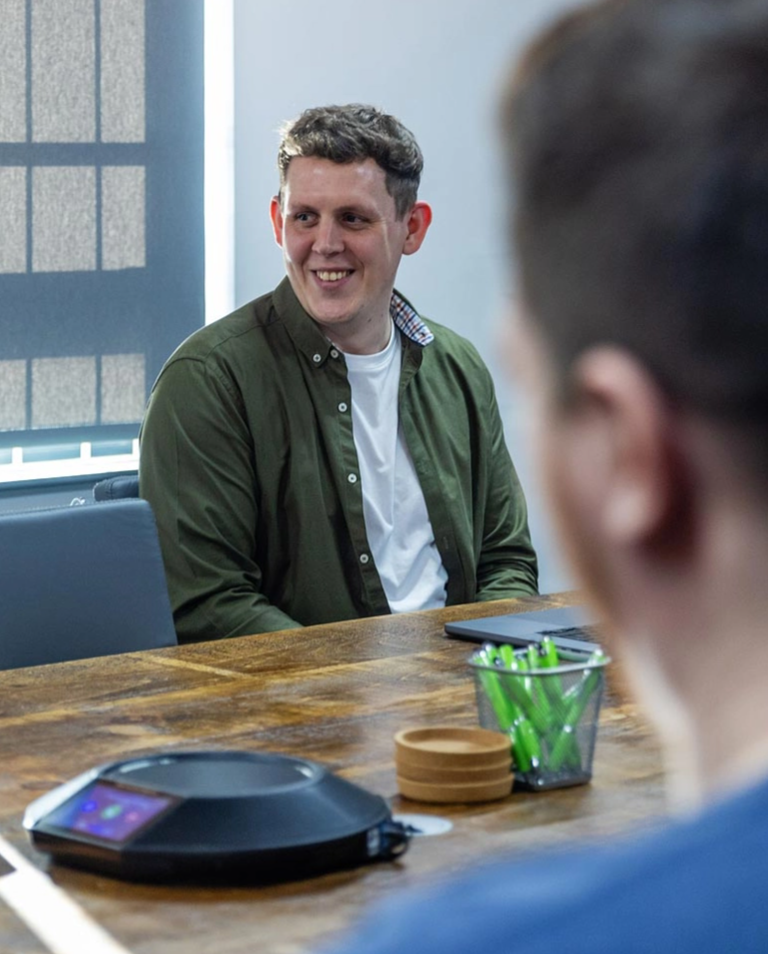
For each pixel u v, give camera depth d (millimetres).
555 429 346
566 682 1280
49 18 4410
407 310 2742
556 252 329
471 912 275
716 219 305
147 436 2592
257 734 1479
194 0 4645
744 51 304
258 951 926
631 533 332
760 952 255
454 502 2715
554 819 1205
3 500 4332
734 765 324
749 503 318
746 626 326
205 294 4836
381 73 4676
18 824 1183
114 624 2125
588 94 321
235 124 4812
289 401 2594
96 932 956
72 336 4539
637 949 259
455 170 4617
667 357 315
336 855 1056
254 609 2473
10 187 4402
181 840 1028
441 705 1610
